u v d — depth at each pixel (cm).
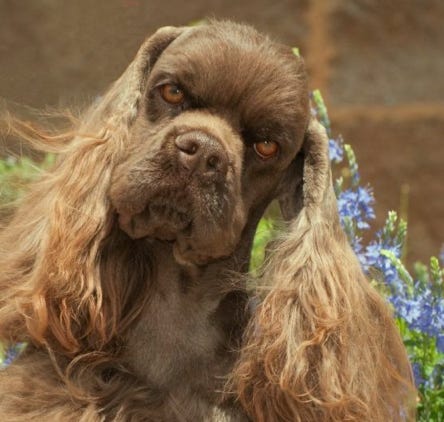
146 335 834
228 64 798
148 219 788
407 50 1576
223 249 797
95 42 1417
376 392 814
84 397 800
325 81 1562
